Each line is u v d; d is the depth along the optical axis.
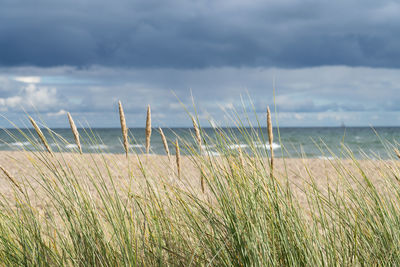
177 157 2.38
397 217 2.34
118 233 2.12
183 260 2.18
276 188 2.13
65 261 2.21
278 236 2.04
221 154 2.09
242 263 1.91
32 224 2.31
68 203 2.20
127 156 2.25
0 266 2.11
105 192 2.15
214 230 2.06
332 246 2.13
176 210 2.46
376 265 2.18
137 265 2.07
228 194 2.01
